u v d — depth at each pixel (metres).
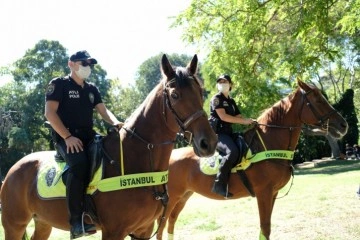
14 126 38.72
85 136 4.58
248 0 8.58
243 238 7.93
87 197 4.30
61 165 4.59
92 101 4.69
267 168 6.63
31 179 4.85
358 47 18.56
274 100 13.20
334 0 7.64
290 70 8.56
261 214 6.70
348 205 10.56
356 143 32.38
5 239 5.11
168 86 4.07
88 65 4.48
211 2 9.48
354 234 7.61
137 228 4.34
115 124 4.52
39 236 5.24
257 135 6.87
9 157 37.81
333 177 18.59
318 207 10.56
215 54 9.77
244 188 6.85
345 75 38.72
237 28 9.26
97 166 4.31
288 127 6.86
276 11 8.70
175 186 7.55
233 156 6.71
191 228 9.16
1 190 5.14
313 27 7.91
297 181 17.88
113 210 4.20
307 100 6.82
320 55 8.72
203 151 3.84
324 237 7.52
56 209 4.52
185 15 9.66
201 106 3.99
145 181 4.20
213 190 6.80
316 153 33.09
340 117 6.87
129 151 4.30
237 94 9.96
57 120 4.31
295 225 8.62
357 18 7.39
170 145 4.36
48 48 43.22
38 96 41.41
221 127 7.02
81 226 4.17
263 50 9.48
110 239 4.24
